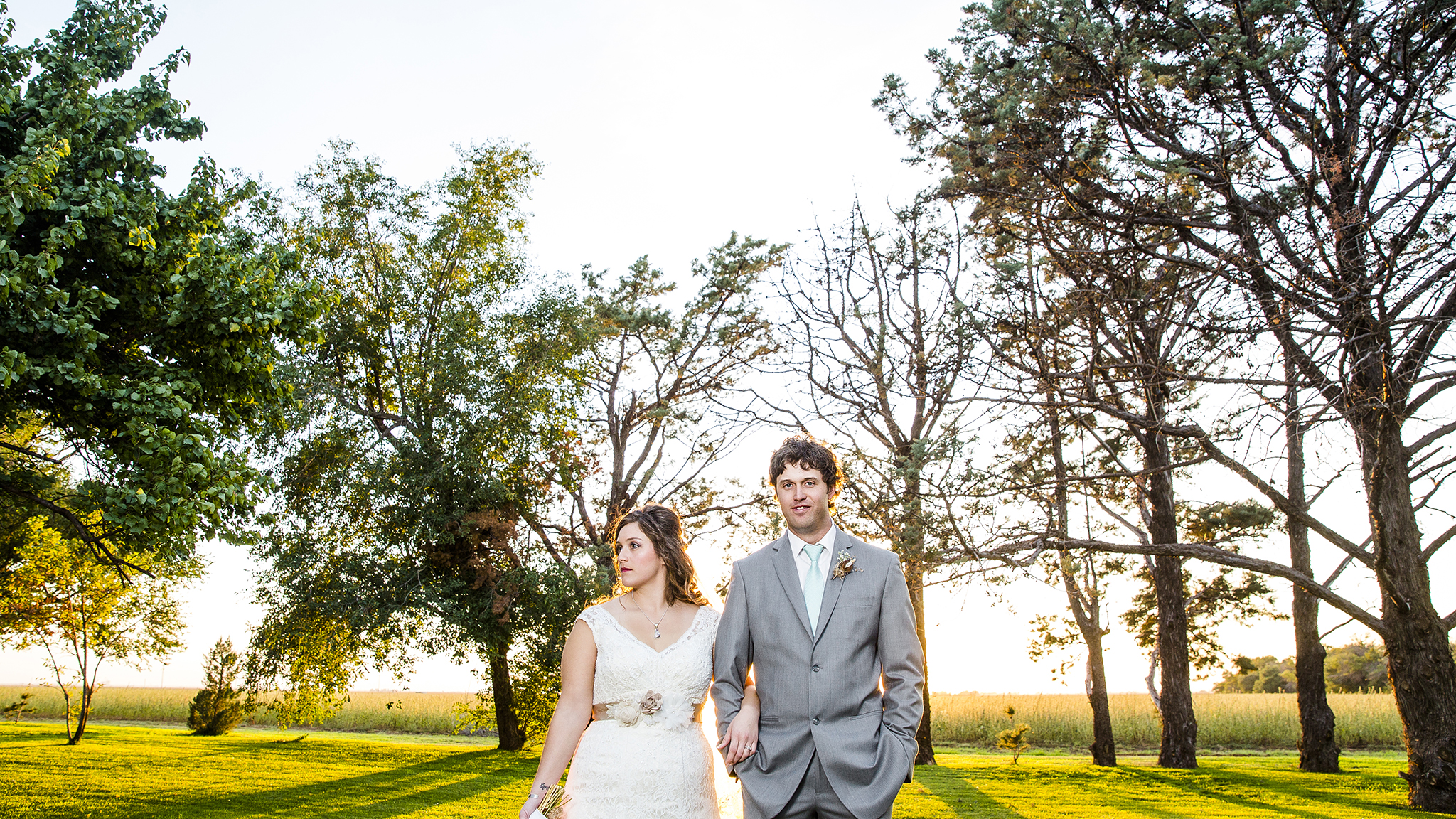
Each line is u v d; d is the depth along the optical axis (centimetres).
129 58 1157
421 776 1630
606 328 2212
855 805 334
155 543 1030
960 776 1731
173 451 1005
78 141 1023
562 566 2130
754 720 361
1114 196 1277
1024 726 2195
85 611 2131
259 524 1160
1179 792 1452
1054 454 1911
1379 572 1389
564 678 373
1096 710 2128
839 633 359
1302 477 1912
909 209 1778
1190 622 2256
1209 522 1980
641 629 380
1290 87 1281
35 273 916
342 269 2283
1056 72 1257
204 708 2780
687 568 394
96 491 1039
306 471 2039
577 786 363
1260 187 1233
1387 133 1257
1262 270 1210
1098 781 1642
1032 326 1342
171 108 1145
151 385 1019
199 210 1180
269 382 1209
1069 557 1723
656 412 2100
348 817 1116
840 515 1507
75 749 2016
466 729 3619
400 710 3691
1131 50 1216
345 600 1977
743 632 374
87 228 1012
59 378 954
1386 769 2031
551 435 2227
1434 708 1340
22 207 909
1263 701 3366
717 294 2188
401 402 2220
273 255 1250
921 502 1395
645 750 362
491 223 2377
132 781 1447
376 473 2000
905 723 351
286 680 2122
